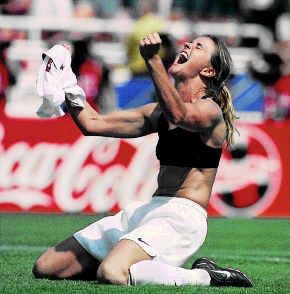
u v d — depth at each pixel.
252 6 51.56
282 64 47.50
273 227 39.22
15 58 45.06
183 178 21.77
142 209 21.92
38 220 38.53
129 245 21.06
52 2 48.81
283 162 42.47
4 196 40.88
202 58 21.83
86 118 22.38
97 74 45.09
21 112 44.03
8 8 49.12
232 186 42.12
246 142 42.12
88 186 40.97
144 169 41.00
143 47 20.20
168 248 21.25
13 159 40.75
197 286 21.16
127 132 22.55
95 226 22.52
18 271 24.84
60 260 22.47
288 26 51.44
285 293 21.62
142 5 50.38
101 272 20.95
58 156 40.78
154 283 21.05
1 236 33.97
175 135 21.75
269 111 46.66
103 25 45.66
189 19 52.75
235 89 45.53
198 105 21.08
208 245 33.56
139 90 43.75
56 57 21.92
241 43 49.03
